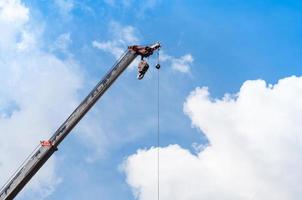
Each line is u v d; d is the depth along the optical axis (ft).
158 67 120.37
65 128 110.32
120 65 116.78
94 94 113.29
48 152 108.17
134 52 117.70
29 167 107.04
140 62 119.24
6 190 105.70
